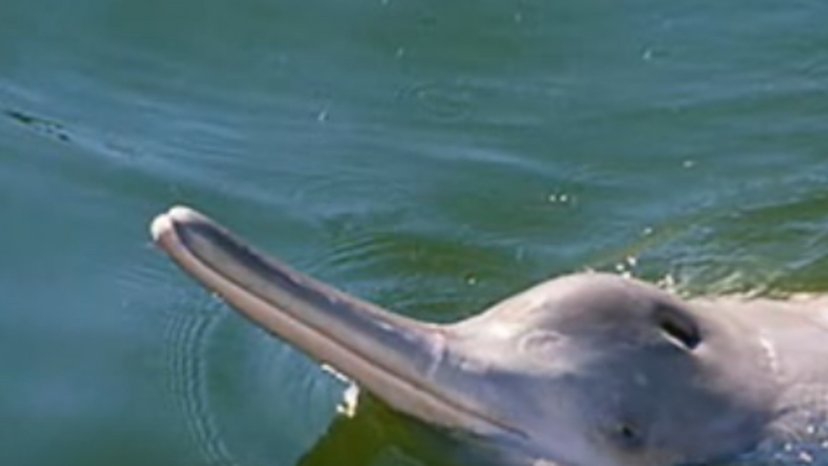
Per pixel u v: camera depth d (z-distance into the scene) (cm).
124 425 923
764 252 1098
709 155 1193
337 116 1213
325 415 916
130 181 1115
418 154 1177
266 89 1238
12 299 1004
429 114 1222
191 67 1252
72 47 1259
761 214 1132
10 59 1244
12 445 909
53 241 1052
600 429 855
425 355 849
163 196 1107
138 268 1034
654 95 1248
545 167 1171
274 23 1297
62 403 936
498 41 1295
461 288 1048
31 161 1122
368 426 898
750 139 1208
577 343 863
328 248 1076
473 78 1261
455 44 1289
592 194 1149
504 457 860
